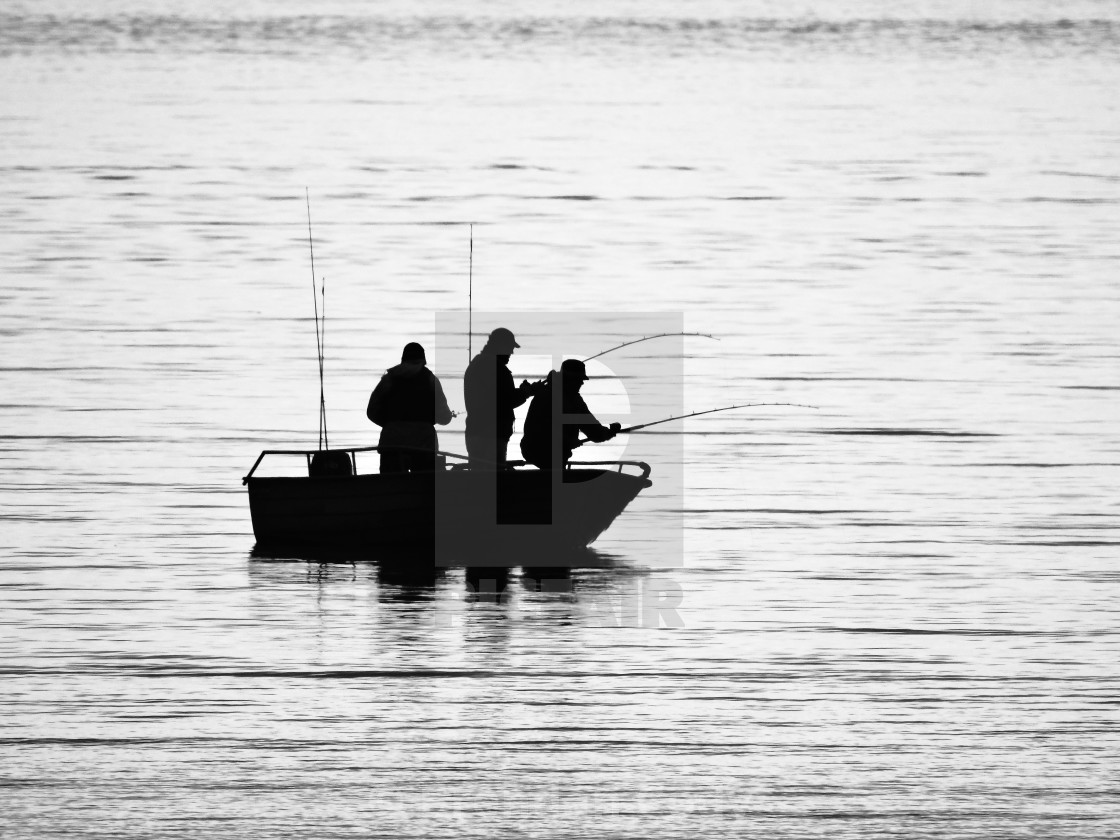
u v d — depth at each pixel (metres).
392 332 90.50
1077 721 39.19
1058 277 107.31
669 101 193.50
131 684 41.19
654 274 108.31
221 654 43.44
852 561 53.47
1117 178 145.25
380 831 33.19
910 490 63.03
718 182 145.75
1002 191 140.25
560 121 178.62
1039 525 58.00
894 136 170.12
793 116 183.25
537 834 33.09
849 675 42.28
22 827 33.19
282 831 33.16
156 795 34.75
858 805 34.50
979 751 37.34
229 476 63.75
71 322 92.50
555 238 120.56
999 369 83.69
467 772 36.00
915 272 109.31
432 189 139.88
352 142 162.62
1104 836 33.12
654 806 34.41
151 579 50.53
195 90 195.50
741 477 65.12
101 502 60.09
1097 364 84.50
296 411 73.88
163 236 118.75
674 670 42.53
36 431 70.50
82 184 139.00
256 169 147.50
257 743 37.47
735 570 52.41
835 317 96.06
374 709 39.59
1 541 54.97
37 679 41.50
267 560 52.88
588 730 38.41
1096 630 46.25
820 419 74.44
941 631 46.03
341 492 53.84
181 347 86.62
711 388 80.19
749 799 34.75
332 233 120.69
